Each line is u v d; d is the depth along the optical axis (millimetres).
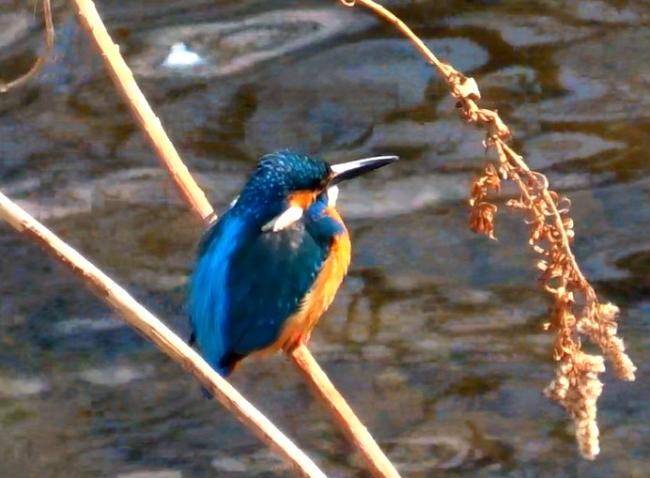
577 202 14055
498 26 16688
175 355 5734
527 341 12422
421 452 11359
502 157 6473
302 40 16609
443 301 12914
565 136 14922
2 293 13211
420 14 16938
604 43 16406
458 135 14938
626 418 11648
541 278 6289
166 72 16109
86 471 11312
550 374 12031
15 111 15680
